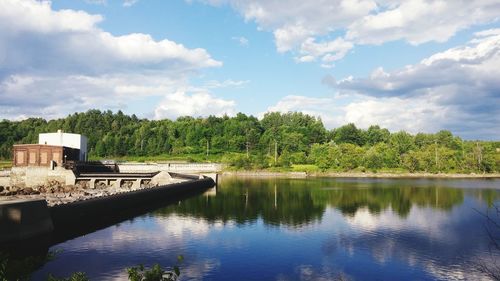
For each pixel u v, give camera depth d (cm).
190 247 3178
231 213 4956
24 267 1501
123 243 3303
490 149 16712
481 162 15062
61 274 2458
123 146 18375
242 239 3462
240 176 14138
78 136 9500
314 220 4419
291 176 14150
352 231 3816
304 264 2755
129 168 11706
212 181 9981
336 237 3553
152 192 6084
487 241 3409
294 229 3916
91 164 10106
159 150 18662
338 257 2923
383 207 5472
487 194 7262
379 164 15125
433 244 3306
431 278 2495
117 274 2472
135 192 5469
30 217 3161
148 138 19375
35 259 1554
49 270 2545
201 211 5156
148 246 3198
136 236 3578
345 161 15075
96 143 19238
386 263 2791
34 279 2358
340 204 5806
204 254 2975
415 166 14925
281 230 3862
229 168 15238
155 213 4981
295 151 17900
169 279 1222
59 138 9338
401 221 4359
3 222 2953
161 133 19950
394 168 15275
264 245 3256
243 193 7606
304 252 3052
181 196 7112
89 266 2642
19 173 7856
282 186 9381
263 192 7819
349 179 12406
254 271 2594
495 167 15038
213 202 6172
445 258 2908
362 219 4488
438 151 15512
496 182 10819
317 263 2778
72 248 3141
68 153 8650
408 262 2814
